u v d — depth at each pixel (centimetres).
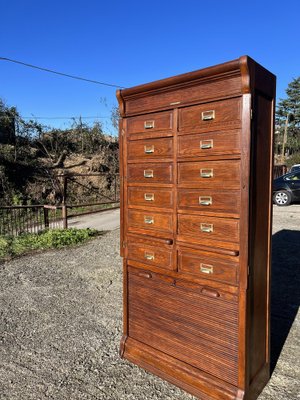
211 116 198
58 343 291
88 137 1659
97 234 752
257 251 204
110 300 385
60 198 1206
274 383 233
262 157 202
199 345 219
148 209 238
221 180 197
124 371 249
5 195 1078
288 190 1105
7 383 238
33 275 475
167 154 222
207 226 206
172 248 226
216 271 205
